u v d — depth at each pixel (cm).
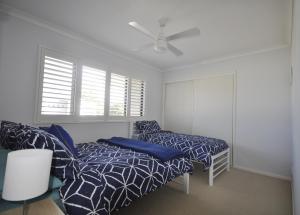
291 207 209
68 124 297
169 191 245
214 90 399
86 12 232
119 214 187
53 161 126
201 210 200
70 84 296
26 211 103
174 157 225
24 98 245
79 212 120
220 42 307
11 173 91
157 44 232
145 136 372
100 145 268
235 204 214
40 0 211
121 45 339
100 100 343
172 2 203
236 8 210
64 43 288
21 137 141
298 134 143
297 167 157
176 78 468
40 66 260
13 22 236
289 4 200
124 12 229
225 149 332
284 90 313
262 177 308
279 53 320
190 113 438
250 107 347
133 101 416
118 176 154
